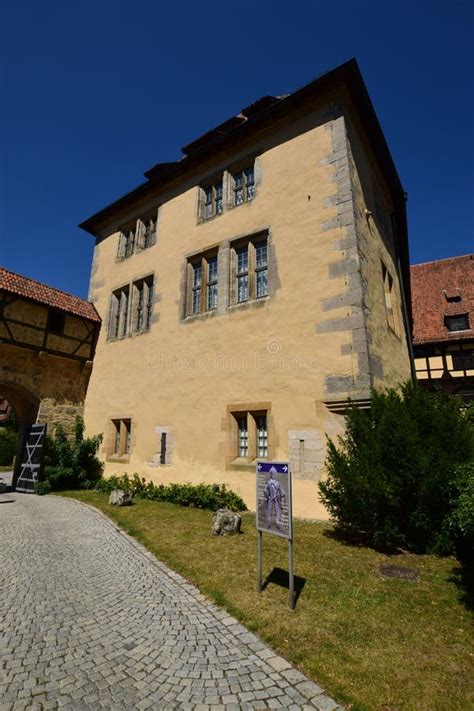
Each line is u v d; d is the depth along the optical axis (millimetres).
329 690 2676
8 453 25375
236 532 6480
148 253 13570
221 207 11719
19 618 3658
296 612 3770
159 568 5000
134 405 12266
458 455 5387
